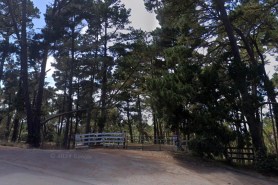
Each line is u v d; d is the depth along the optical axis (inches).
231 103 877.8
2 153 724.0
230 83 920.9
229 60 965.8
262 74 902.4
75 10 1402.6
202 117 837.8
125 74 1765.5
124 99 1788.9
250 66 898.7
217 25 1036.5
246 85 888.9
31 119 1217.4
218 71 953.5
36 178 482.3
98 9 1624.0
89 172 583.2
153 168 679.7
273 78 1215.6
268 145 1449.3
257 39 1237.7
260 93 906.1
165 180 583.2
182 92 862.5
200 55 1037.8
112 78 1795.0
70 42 1694.1
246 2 1030.4
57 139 1931.6
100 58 1630.2
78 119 1989.4
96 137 1099.9
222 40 1093.1
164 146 1186.6
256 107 875.4
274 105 920.9
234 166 845.2
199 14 1034.1
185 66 926.4
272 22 1082.7
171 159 824.3
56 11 1409.9
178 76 917.8
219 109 854.5
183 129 877.2
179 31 1085.8
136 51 1614.2
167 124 891.4
